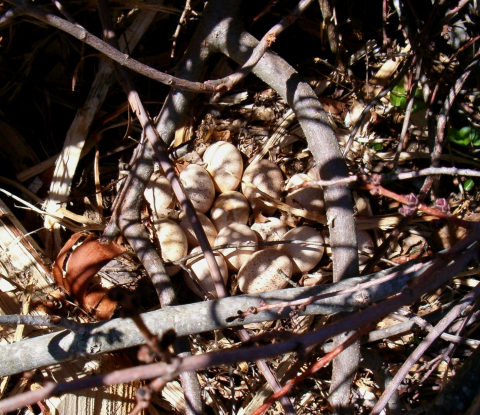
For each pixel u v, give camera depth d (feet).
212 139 1.97
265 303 1.09
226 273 1.63
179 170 1.86
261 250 1.61
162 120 1.66
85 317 1.47
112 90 1.89
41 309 1.44
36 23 1.75
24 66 1.83
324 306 1.23
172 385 1.46
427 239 1.73
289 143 1.97
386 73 1.94
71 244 1.44
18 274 1.48
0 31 1.81
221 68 1.97
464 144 1.82
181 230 1.66
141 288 1.67
